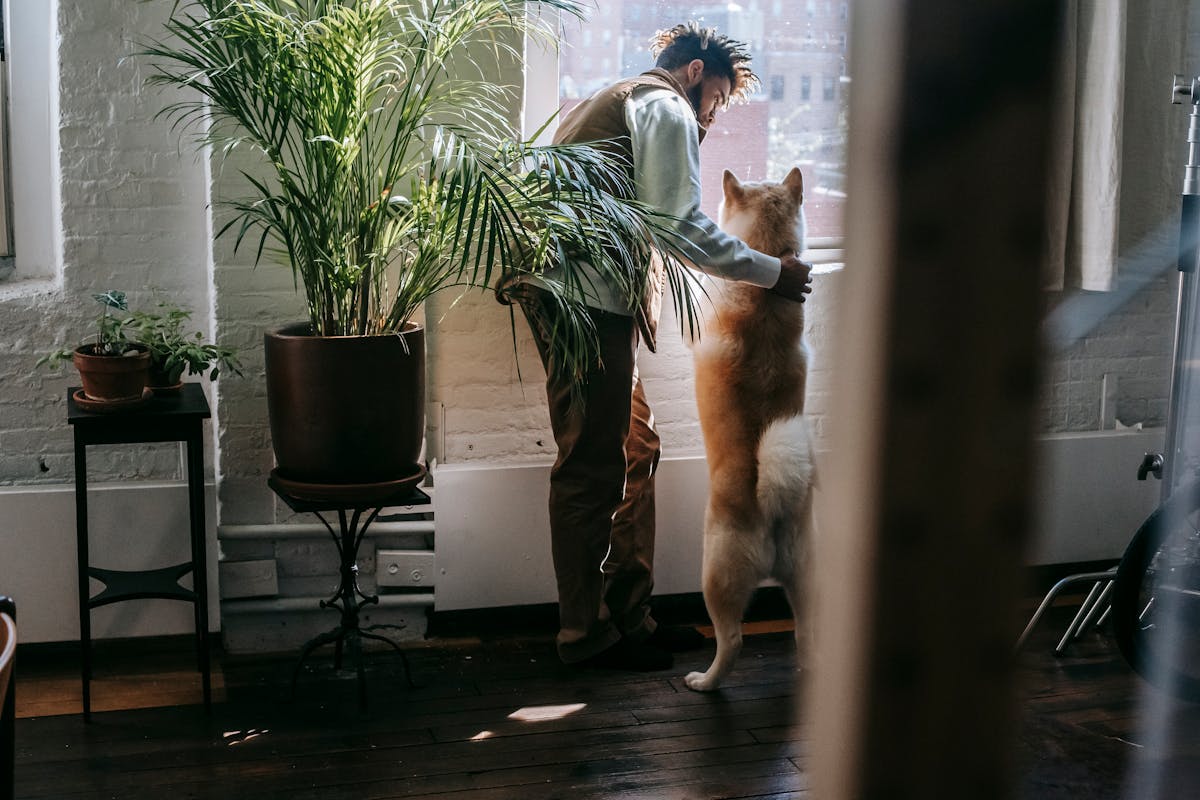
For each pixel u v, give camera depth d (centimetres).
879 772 29
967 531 28
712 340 277
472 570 331
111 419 266
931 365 28
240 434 315
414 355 271
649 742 272
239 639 322
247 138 263
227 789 249
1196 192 259
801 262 271
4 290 304
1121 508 370
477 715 286
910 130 28
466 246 237
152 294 311
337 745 270
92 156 302
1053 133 28
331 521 322
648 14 325
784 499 275
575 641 307
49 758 262
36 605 308
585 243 248
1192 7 335
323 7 255
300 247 270
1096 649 314
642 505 315
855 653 29
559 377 288
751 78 298
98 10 295
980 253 28
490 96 308
